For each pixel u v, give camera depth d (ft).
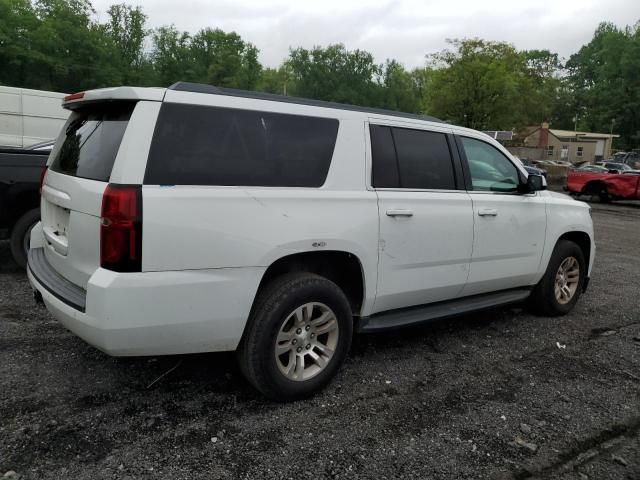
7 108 43.39
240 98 10.28
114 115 10.02
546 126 202.39
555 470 9.23
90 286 8.86
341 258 11.62
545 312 17.47
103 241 8.86
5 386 10.94
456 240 13.57
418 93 266.36
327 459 9.14
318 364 11.29
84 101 10.50
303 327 10.93
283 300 10.36
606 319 17.75
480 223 14.17
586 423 10.81
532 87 129.59
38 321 14.60
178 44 202.90
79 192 9.60
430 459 9.32
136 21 180.04
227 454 9.12
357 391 11.68
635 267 26.81
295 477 8.63
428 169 13.29
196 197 9.33
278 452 9.26
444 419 10.68
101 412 10.19
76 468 8.53
